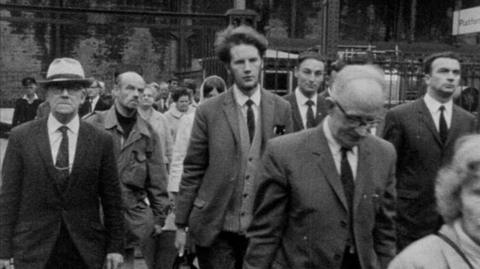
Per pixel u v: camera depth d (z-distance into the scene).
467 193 2.21
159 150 6.67
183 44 27.50
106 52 28.45
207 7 28.03
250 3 29.31
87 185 4.93
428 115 5.96
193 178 5.41
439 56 6.00
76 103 4.89
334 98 3.56
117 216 5.11
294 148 3.71
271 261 3.77
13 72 27.47
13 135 4.90
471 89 9.11
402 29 30.80
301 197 3.64
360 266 3.67
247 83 5.30
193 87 12.52
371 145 3.76
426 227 5.89
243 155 5.30
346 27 30.59
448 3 31.17
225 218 5.28
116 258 5.09
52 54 27.86
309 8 30.30
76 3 27.80
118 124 6.50
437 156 5.89
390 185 3.86
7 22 27.38
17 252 4.82
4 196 4.85
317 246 3.62
